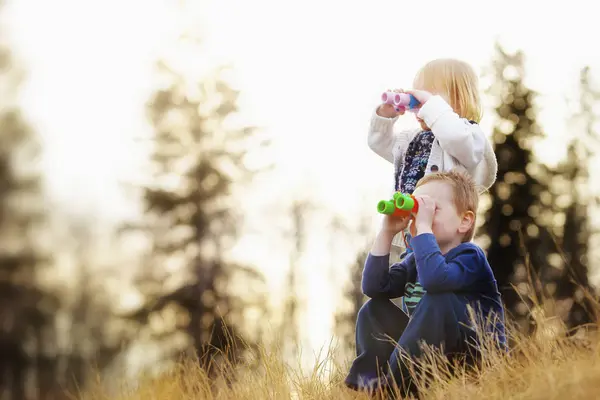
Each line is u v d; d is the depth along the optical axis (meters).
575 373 3.18
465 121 4.53
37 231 35.81
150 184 27.89
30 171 36.03
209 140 28.64
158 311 25.28
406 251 4.56
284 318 26.66
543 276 21.98
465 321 3.72
